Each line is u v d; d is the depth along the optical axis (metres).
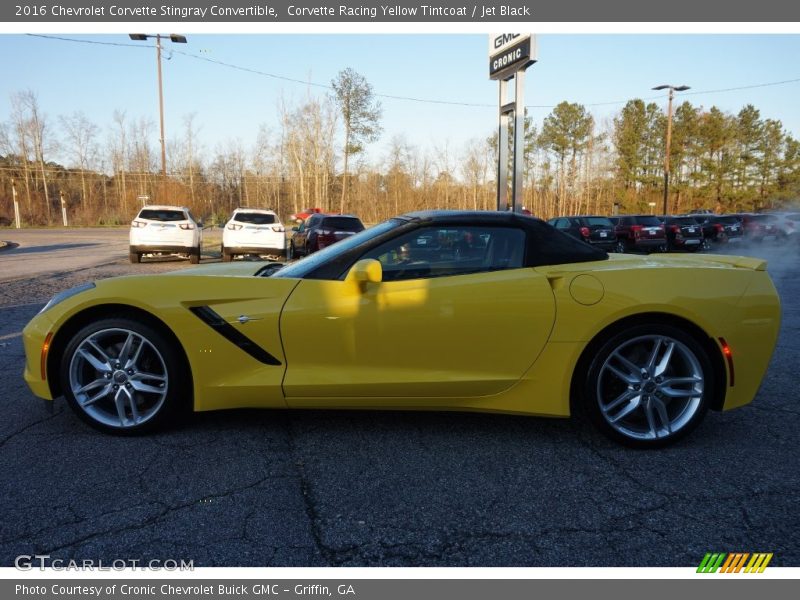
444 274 3.10
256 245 15.95
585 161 56.56
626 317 3.04
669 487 2.69
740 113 60.00
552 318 3.00
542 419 3.55
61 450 3.00
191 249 15.16
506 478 2.77
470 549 2.20
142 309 3.05
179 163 62.78
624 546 2.22
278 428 3.35
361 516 2.41
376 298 3.00
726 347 3.05
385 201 54.50
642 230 20.77
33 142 59.31
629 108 56.75
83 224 50.91
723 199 57.00
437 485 2.69
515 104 11.55
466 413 3.64
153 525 2.31
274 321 3.03
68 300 3.12
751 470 2.88
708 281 3.06
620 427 3.09
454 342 3.02
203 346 3.04
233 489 2.62
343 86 51.19
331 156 54.06
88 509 2.42
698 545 2.23
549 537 2.28
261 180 65.19
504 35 11.85
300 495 2.58
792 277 13.17
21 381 4.21
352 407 3.12
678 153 55.59
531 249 3.15
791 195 58.69
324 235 14.63
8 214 51.59
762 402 3.95
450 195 53.59
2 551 2.14
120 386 3.13
